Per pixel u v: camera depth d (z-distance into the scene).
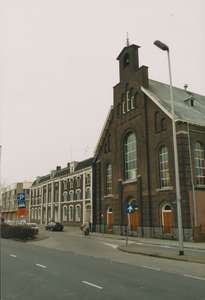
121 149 31.67
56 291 7.34
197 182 24.17
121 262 12.31
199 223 22.53
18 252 15.83
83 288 7.63
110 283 8.21
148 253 14.74
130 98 31.30
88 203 40.88
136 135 29.38
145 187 27.06
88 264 11.68
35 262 12.14
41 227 51.00
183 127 24.16
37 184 65.56
